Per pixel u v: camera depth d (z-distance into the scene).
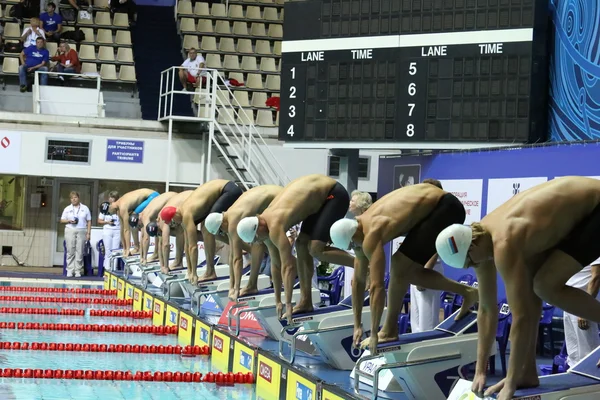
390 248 19.78
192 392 14.66
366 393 11.81
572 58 19.22
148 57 42.38
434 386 11.39
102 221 34.34
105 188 36.22
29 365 16.55
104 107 37.91
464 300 12.55
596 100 17.95
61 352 18.36
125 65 39.28
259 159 33.16
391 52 21.50
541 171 16.03
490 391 9.42
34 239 35.88
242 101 37.75
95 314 24.94
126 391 14.53
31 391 14.16
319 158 34.66
